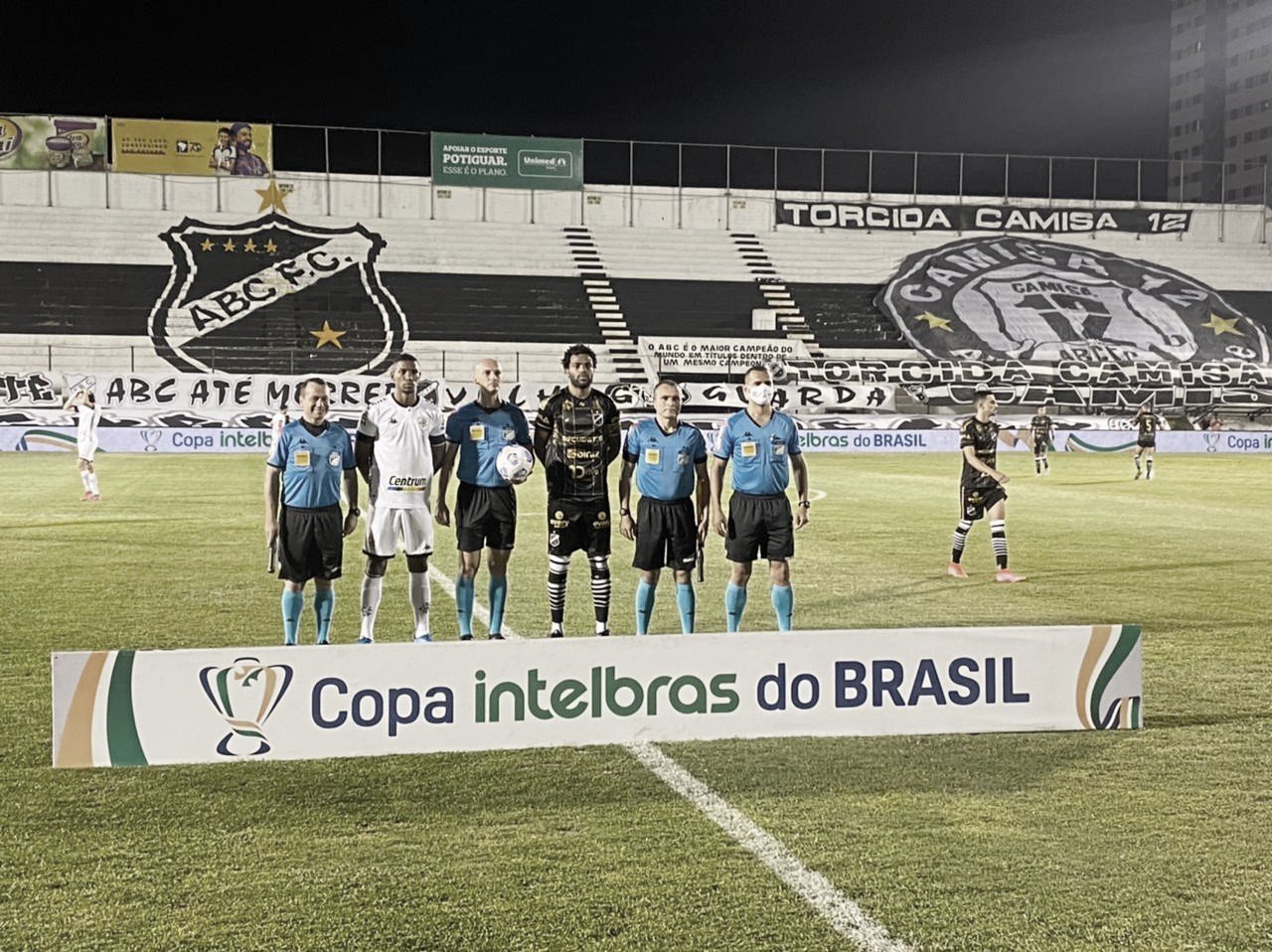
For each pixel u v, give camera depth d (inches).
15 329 1450.5
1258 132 3528.5
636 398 1408.7
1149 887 153.9
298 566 289.1
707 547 532.4
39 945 136.6
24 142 1582.2
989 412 419.8
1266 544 524.4
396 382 297.9
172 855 163.3
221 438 1202.0
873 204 1870.1
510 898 149.5
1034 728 219.8
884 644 211.6
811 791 189.6
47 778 194.5
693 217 1831.9
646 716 205.5
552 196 1793.8
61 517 595.5
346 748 196.1
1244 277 1847.9
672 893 151.1
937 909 147.0
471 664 199.0
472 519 303.7
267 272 1594.5
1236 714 236.5
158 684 191.8
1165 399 1523.1
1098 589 398.6
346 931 140.5
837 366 1493.6
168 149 1615.4
